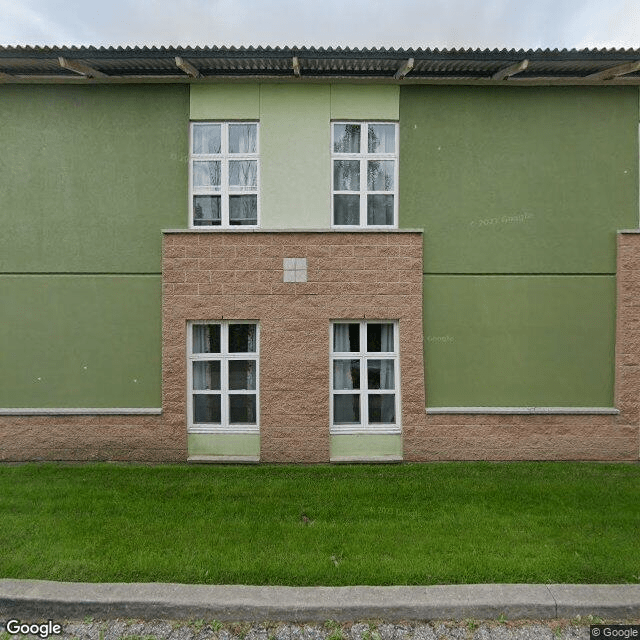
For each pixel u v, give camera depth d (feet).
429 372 25.85
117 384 25.73
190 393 25.82
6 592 13.55
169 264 25.35
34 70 24.48
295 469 24.47
